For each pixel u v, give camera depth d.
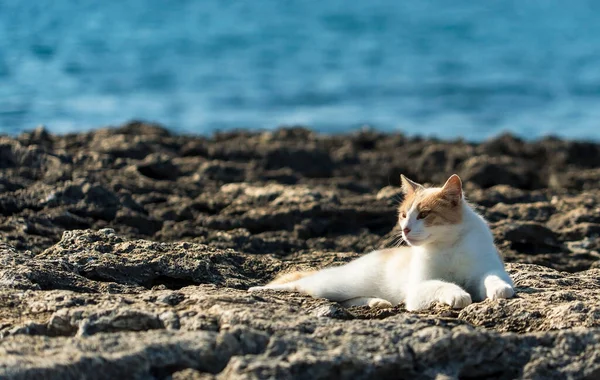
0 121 50.28
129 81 67.88
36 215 20.73
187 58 83.31
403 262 15.09
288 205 22.94
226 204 23.66
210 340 10.91
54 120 51.28
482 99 64.81
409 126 55.12
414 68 81.12
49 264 14.88
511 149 37.72
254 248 20.34
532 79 74.25
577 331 11.41
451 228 14.16
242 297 12.80
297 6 138.75
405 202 14.91
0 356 10.44
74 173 24.11
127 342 10.88
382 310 13.64
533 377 10.91
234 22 115.25
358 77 74.81
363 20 123.56
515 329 12.43
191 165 29.06
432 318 12.10
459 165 33.53
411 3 149.12
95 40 92.12
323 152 33.81
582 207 23.48
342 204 23.47
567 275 16.36
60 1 122.94
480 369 11.15
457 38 107.44
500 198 24.97
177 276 15.50
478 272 14.09
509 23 124.19
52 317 11.97
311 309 13.19
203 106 59.66
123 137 31.91
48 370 10.08
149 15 116.88
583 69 80.56
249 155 32.81
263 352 10.92
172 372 10.62
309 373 10.38
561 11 140.38
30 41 88.44
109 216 21.59
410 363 10.89
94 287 14.38
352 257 18.78
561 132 53.62
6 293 13.15
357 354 10.82
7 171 24.16
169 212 22.52
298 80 72.31
